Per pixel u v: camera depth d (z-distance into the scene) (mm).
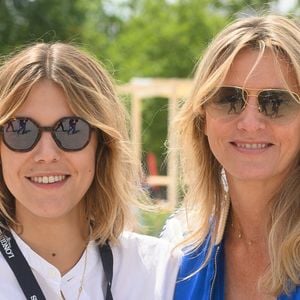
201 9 27000
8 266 3037
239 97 3045
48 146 2951
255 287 3158
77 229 3180
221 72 3057
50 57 3014
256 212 3205
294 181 3102
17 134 2947
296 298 2934
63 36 18531
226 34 3121
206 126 3234
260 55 3008
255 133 3039
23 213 3090
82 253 3170
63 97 2977
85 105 3002
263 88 3016
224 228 3314
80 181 3055
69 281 3104
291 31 3039
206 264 3258
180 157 3410
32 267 3057
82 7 19906
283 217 3072
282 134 3041
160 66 26078
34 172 2977
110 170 3219
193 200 3395
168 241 3453
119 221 3291
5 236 3096
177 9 27172
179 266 3324
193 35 26531
